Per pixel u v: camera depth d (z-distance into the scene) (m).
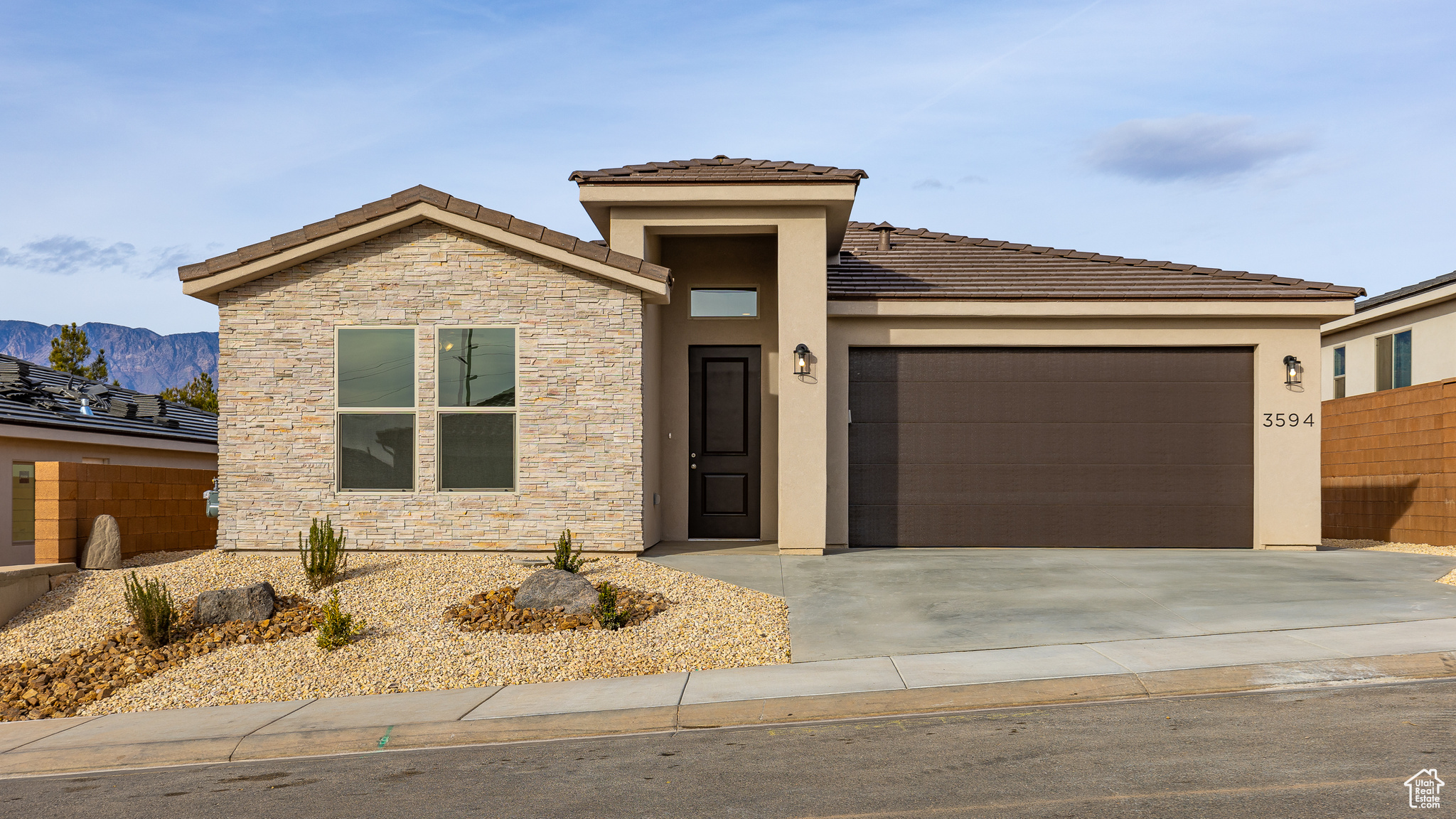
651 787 5.38
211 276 12.04
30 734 7.19
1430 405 15.39
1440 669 7.33
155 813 5.33
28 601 10.36
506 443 12.30
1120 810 4.67
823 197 12.87
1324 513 18.59
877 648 8.53
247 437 12.23
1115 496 14.05
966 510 14.09
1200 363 14.16
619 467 12.24
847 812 4.82
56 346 34.56
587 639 8.91
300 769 6.17
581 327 12.30
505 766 5.95
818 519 13.06
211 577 10.76
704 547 13.71
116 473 12.54
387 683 8.12
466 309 12.30
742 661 8.34
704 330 14.73
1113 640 8.49
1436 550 14.48
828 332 14.09
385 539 12.21
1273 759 5.38
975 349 14.20
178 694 8.05
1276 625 8.87
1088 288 14.24
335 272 12.30
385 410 12.26
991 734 6.15
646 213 13.23
